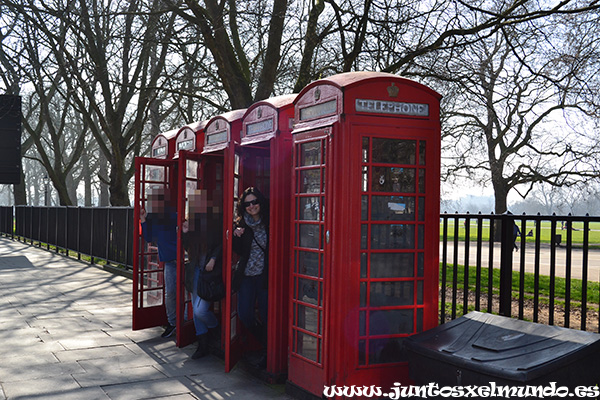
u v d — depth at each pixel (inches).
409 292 168.4
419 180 168.7
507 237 193.3
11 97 685.9
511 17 380.8
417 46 416.8
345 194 159.9
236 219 211.8
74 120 1772.9
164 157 306.5
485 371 123.2
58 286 412.5
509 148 997.8
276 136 191.8
